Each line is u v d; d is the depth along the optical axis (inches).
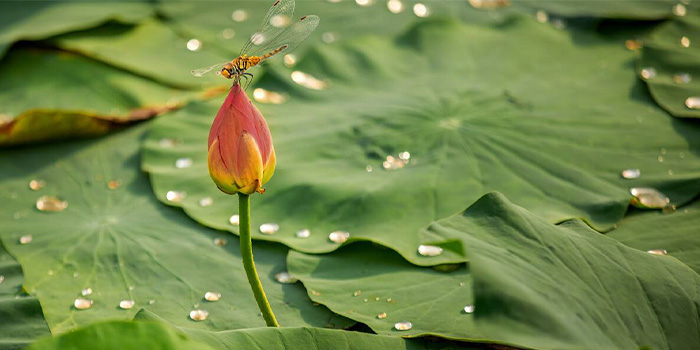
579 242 61.8
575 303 59.4
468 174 68.3
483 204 62.6
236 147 59.7
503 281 58.6
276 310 63.8
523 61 75.5
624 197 66.6
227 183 60.1
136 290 64.8
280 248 66.6
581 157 68.9
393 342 61.2
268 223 67.3
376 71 75.3
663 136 69.8
